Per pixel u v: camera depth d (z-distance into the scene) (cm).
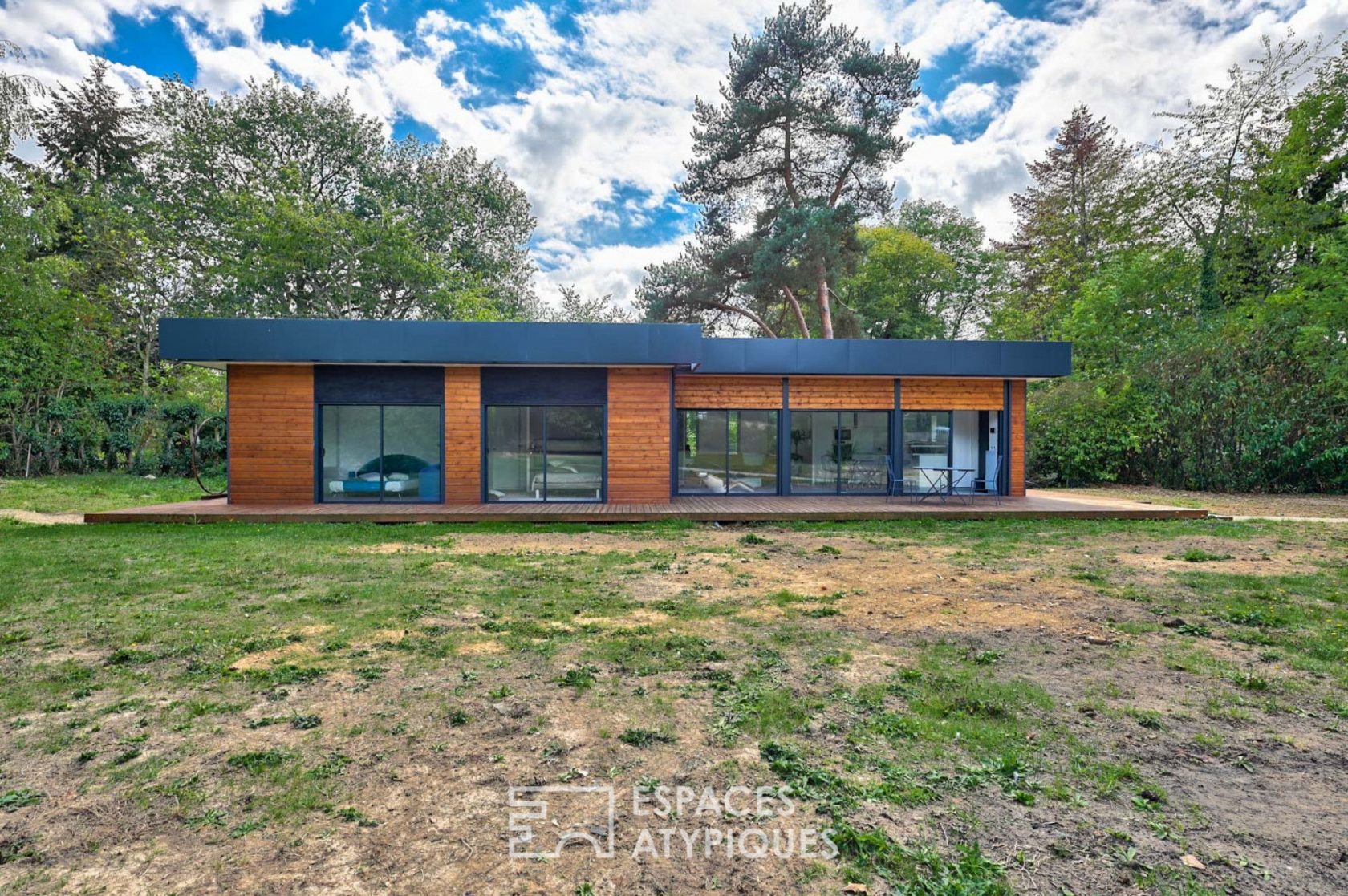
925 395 1411
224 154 2736
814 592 618
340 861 228
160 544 863
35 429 1862
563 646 459
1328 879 218
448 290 2753
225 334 1141
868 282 3391
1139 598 591
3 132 1622
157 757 301
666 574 696
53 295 1870
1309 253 2033
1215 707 360
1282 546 856
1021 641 472
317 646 458
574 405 1264
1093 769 291
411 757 303
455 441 1246
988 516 1129
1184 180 2384
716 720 343
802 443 1396
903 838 241
